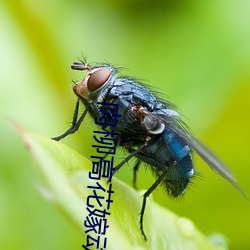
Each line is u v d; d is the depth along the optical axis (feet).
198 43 0.37
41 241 0.33
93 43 0.37
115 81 0.33
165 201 0.36
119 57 0.37
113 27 0.38
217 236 0.33
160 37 0.38
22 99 0.35
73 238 0.33
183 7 0.38
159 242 0.30
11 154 0.34
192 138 0.34
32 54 0.36
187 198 0.36
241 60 0.37
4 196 0.33
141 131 0.33
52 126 0.35
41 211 0.33
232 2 0.38
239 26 0.37
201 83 0.37
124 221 0.30
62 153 0.28
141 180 0.35
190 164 0.33
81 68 0.32
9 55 0.36
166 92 0.37
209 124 0.36
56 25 0.37
